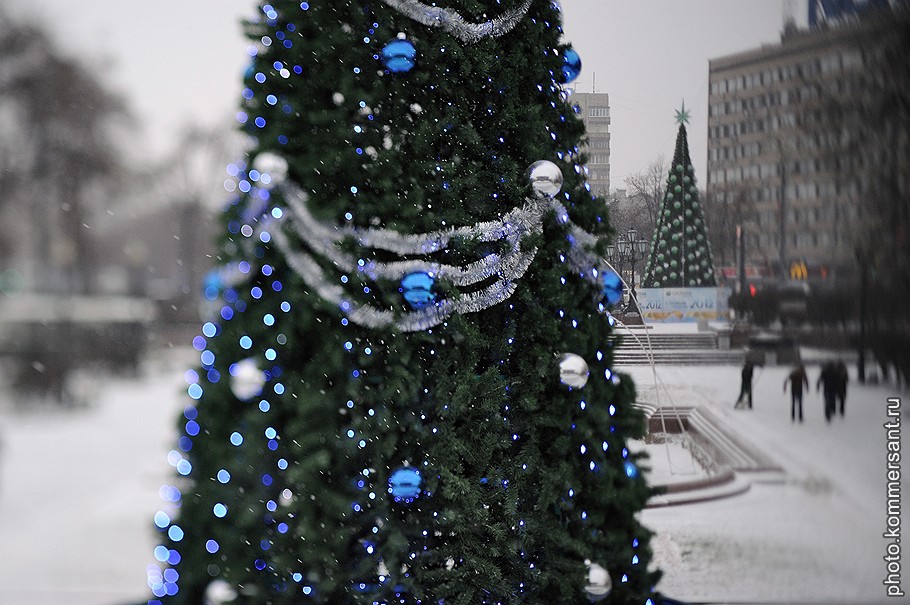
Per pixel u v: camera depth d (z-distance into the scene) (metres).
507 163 2.03
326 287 1.88
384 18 1.98
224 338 1.91
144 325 9.48
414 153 1.99
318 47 1.94
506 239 2.00
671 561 4.45
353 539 1.94
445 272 1.95
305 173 1.91
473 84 2.02
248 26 1.98
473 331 1.94
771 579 4.24
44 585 4.15
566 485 1.99
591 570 1.99
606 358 2.15
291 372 1.90
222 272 1.93
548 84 2.13
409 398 1.92
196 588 1.91
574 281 2.12
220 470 1.87
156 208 9.56
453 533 1.98
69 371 9.05
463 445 1.93
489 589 1.96
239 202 1.93
